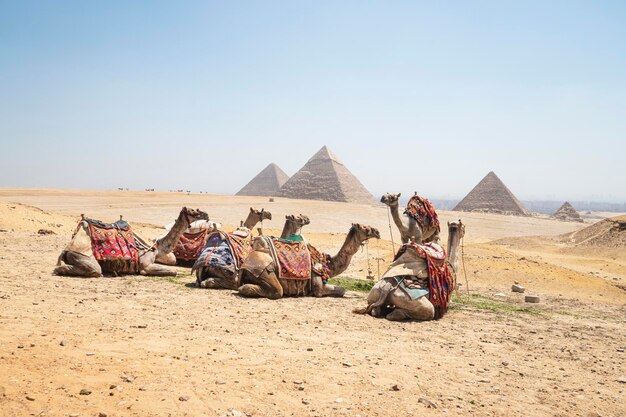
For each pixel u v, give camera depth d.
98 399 5.63
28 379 5.96
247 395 6.22
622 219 61.72
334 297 14.16
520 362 8.95
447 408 6.41
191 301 12.02
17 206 34.38
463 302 15.84
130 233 15.41
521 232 92.88
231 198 112.62
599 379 8.27
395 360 8.34
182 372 6.76
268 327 9.95
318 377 7.12
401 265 12.12
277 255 13.36
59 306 10.27
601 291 22.14
